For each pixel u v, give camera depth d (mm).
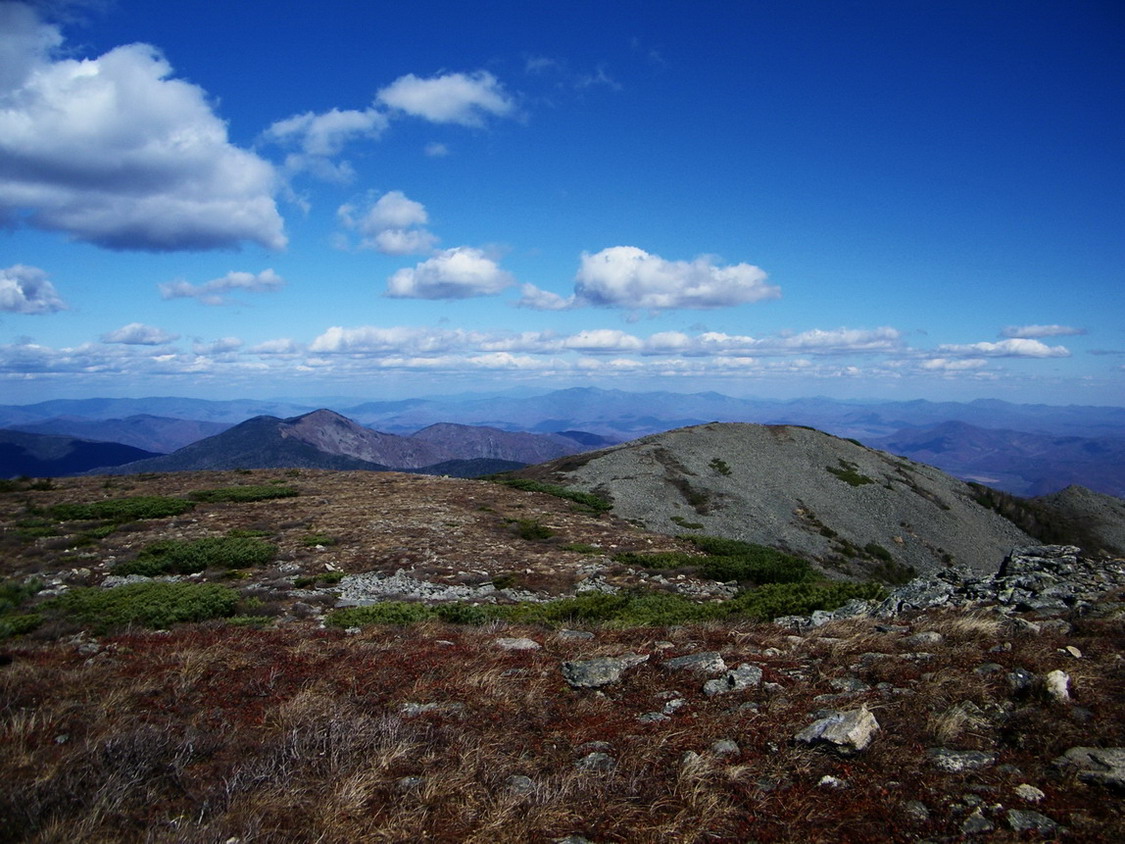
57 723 6957
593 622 13633
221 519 34312
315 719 6965
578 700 7578
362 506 38844
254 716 7418
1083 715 5629
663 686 7781
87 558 25766
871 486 73625
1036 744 5273
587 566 26828
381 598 20281
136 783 5516
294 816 5098
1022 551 14008
